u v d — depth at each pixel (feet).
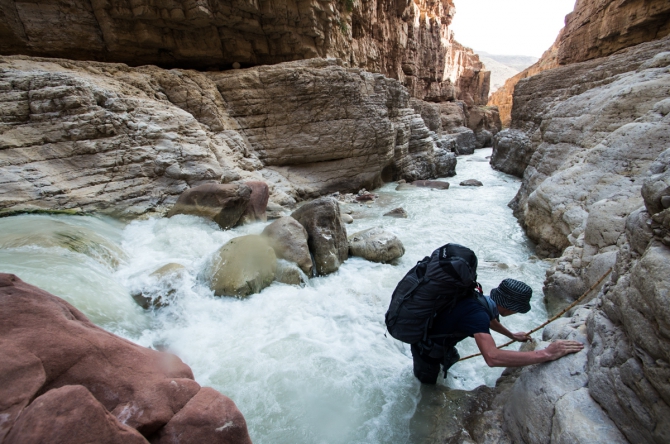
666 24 48.80
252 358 12.63
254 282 16.66
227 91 37.81
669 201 6.29
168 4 33.99
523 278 18.49
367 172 44.60
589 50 62.64
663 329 5.37
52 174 21.74
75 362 5.60
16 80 22.74
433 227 28.68
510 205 35.24
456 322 8.76
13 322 5.78
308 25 42.83
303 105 39.24
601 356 7.03
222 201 23.11
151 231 22.18
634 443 5.93
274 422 9.95
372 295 17.15
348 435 9.52
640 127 17.76
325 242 19.98
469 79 148.56
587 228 14.10
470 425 9.02
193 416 5.50
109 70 31.63
